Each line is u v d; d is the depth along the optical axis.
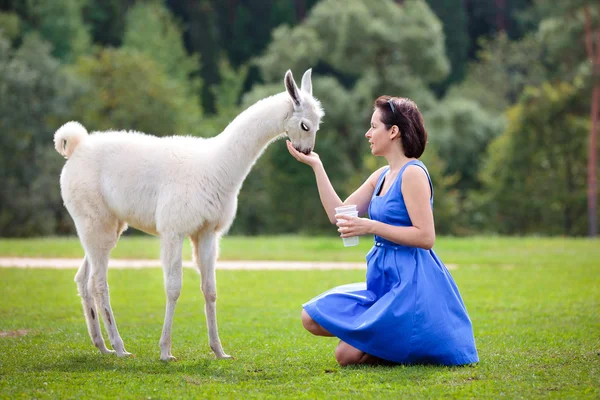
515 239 22.56
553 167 40.34
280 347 6.82
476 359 5.73
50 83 37.81
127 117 41.31
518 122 39.91
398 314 5.43
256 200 42.34
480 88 52.78
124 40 56.34
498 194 40.34
